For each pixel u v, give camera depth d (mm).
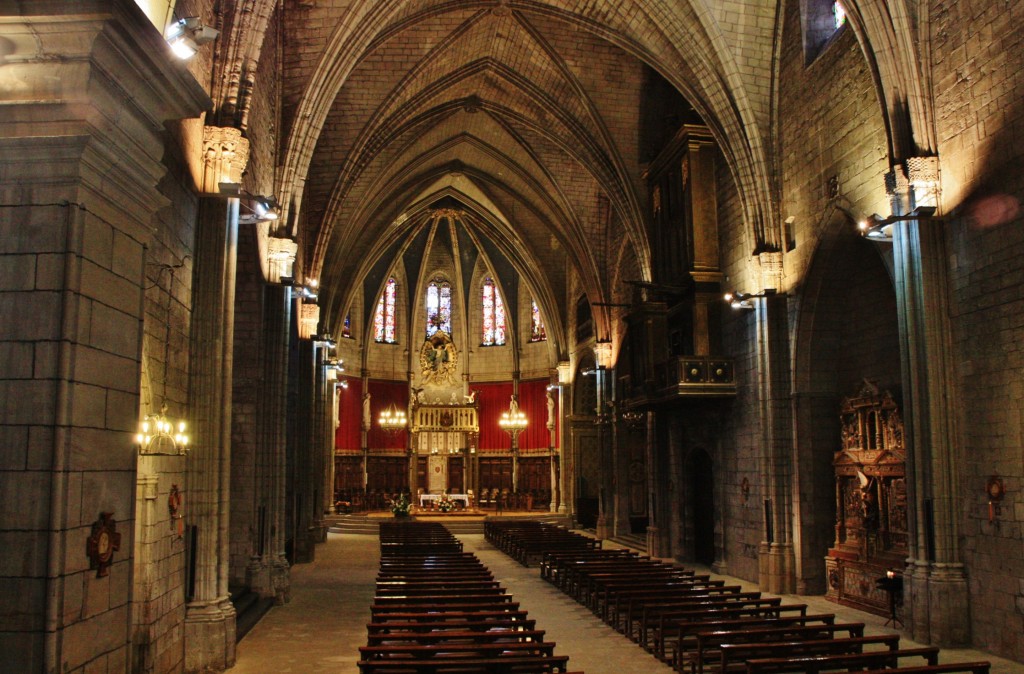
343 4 19922
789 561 20078
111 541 6426
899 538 17062
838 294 19969
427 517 39969
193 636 11891
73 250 6070
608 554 21047
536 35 26312
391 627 11391
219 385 12625
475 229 45188
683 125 23734
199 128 12648
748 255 21781
